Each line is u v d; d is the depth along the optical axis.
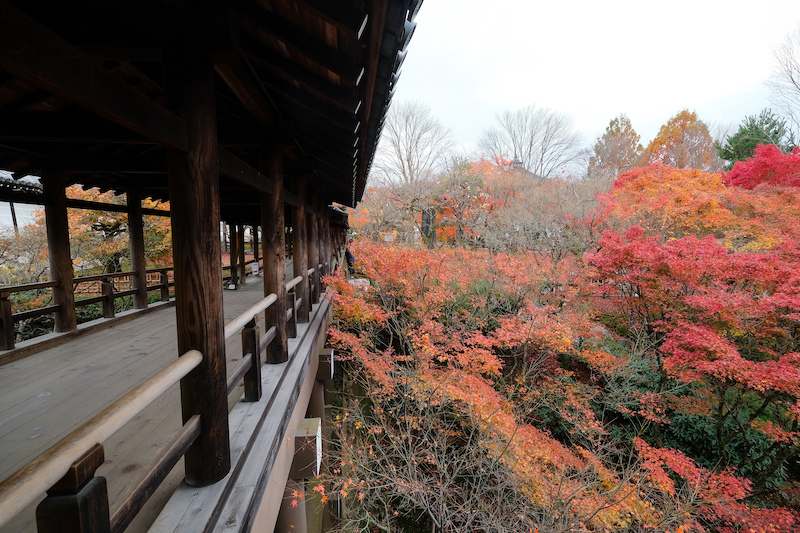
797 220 6.72
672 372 5.85
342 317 7.36
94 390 2.50
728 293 5.50
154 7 1.33
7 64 0.65
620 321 8.34
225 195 5.25
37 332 6.75
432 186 16.70
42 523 0.77
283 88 2.06
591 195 11.63
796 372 4.58
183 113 1.36
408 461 5.27
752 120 12.37
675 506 4.98
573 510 4.70
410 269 7.48
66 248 3.69
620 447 6.88
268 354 2.91
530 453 5.28
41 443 1.88
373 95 1.95
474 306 8.04
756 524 4.86
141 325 4.35
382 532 5.61
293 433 2.53
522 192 13.74
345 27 1.11
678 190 8.66
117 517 0.92
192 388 1.45
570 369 8.35
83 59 0.83
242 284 9.03
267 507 1.84
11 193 3.25
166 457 1.19
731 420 6.68
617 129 22.38
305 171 4.04
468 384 5.96
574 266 8.14
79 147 3.53
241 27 1.60
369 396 6.23
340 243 13.87
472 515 5.12
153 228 10.13
